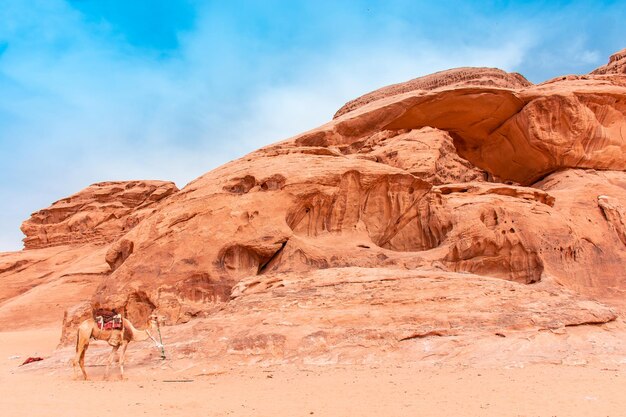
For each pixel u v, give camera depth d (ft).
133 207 202.28
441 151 124.36
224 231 51.49
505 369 32.14
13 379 37.50
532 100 79.82
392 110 76.02
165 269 49.85
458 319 37.42
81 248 187.32
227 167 60.03
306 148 62.13
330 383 29.94
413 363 34.30
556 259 57.06
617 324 38.91
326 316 38.27
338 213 55.88
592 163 80.84
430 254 53.72
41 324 120.57
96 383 33.73
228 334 38.24
